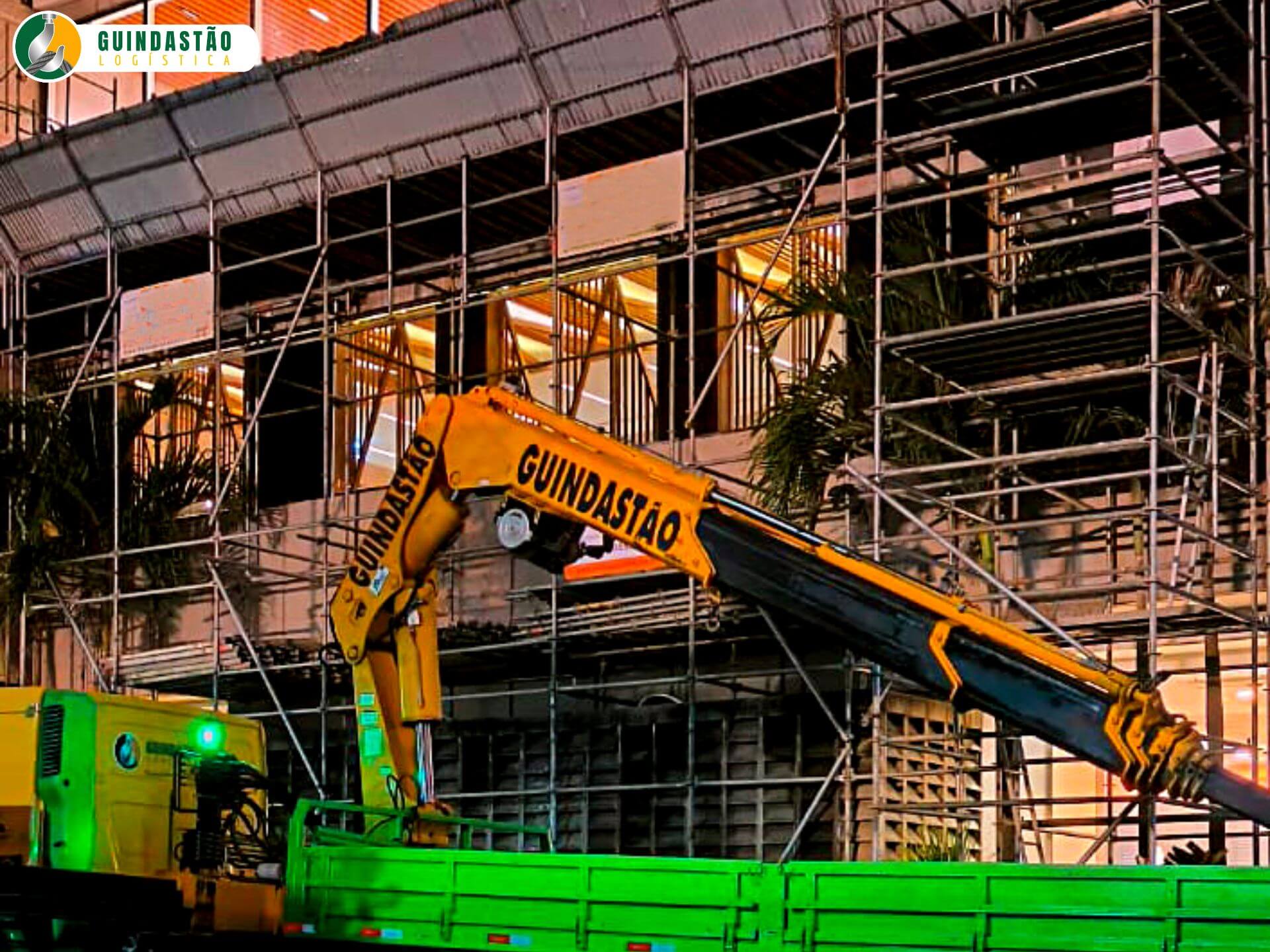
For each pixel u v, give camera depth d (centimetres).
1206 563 2030
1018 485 2119
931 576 2156
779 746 2345
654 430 2580
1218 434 1944
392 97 2544
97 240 2897
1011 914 1417
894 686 2112
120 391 3030
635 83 2375
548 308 2728
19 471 2772
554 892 1588
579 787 2431
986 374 2059
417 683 1819
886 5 2044
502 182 2616
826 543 1600
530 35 2416
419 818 1769
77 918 1623
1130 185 2186
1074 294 2078
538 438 1738
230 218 2759
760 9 2244
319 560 2733
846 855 2031
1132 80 1978
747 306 2389
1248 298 1961
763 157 2498
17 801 1758
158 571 2827
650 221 2328
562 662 2447
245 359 2967
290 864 1706
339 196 2662
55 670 2933
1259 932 1338
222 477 2888
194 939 1666
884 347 1973
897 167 2384
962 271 2189
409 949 1641
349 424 2858
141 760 1791
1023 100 2002
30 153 2856
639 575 2291
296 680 2612
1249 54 1998
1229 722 2108
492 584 2556
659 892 1546
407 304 2847
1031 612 1789
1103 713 1464
